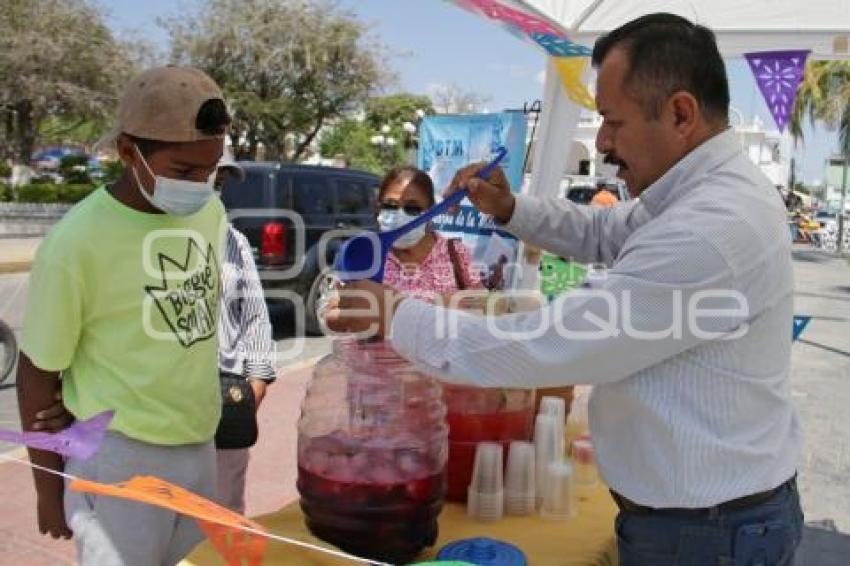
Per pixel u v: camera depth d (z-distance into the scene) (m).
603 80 1.47
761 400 1.44
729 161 1.43
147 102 1.68
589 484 2.16
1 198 21.03
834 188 40.75
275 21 27.91
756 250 1.35
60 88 21.56
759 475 1.43
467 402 1.90
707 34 1.45
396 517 1.54
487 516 1.87
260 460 4.80
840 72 24.70
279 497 4.25
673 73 1.40
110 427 1.76
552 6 3.58
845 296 13.97
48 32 21.72
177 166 1.72
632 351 1.35
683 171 1.44
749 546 1.43
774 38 3.41
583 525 1.88
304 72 28.34
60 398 1.83
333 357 1.71
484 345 1.41
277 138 29.83
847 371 7.80
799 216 29.55
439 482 1.62
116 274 1.75
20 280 12.52
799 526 1.57
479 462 1.87
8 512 3.84
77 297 1.72
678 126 1.43
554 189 3.94
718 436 1.40
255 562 1.34
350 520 1.53
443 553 1.58
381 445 1.57
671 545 1.46
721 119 1.45
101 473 1.77
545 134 3.91
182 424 1.87
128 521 1.79
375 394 1.64
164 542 1.87
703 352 1.39
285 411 5.81
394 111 35.78
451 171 6.40
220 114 1.74
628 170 1.51
